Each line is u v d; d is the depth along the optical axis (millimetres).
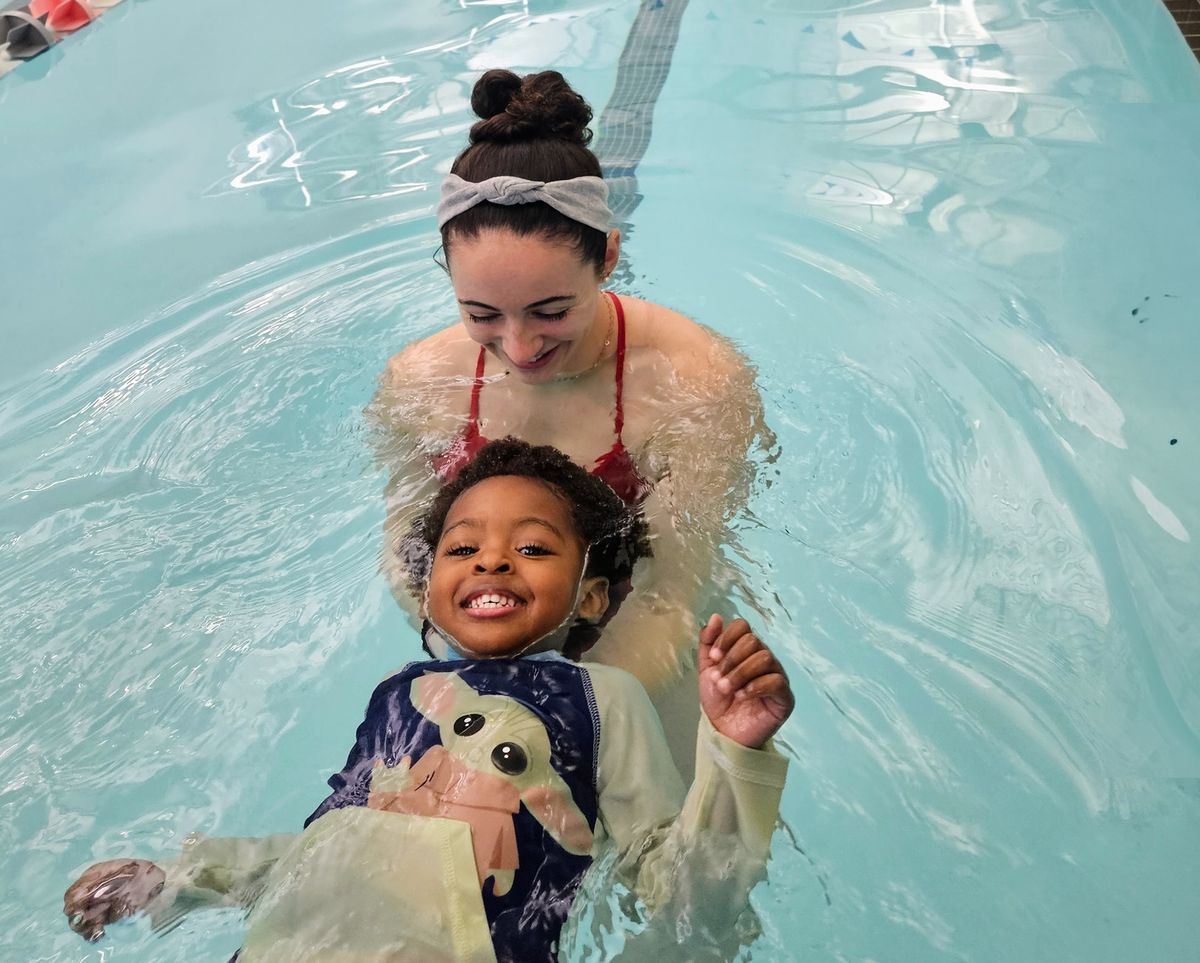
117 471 2564
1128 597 2213
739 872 1704
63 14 4711
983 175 3480
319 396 2736
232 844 1754
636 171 3627
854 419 2605
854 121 3797
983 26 4242
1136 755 1928
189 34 4633
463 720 1824
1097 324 2891
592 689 1896
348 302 3102
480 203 1955
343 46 4500
